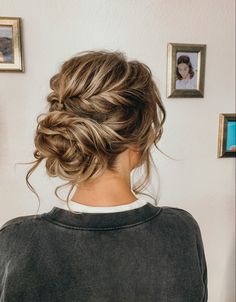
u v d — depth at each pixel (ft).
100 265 1.36
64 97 1.49
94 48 3.41
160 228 1.50
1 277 1.39
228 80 3.83
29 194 3.56
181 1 3.54
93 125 1.42
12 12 3.17
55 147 1.49
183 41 3.62
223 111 3.89
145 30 3.50
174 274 1.44
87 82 1.43
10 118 3.36
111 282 1.36
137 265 1.40
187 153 3.89
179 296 1.43
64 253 1.36
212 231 4.19
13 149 3.43
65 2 3.26
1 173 3.46
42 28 3.26
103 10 3.36
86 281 1.35
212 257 4.27
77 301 1.34
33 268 1.34
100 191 1.50
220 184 4.09
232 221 4.23
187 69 3.63
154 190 3.86
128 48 3.49
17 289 1.33
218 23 3.69
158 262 1.42
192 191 4.00
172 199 3.95
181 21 3.58
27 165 3.47
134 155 1.60
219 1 3.65
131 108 1.48
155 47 3.55
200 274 1.52
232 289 4.40
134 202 1.55
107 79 1.44
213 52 3.73
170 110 3.73
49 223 1.44
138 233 1.45
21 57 3.22
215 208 4.14
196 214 4.08
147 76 1.60
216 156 3.99
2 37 3.16
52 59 3.33
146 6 3.45
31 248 1.37
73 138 1.43
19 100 3.34
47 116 1.56
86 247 1.37
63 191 3.59
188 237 1.53
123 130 1.46
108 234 1.41
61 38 3.31
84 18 3.33
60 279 1.34
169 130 3.78
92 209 1.47
